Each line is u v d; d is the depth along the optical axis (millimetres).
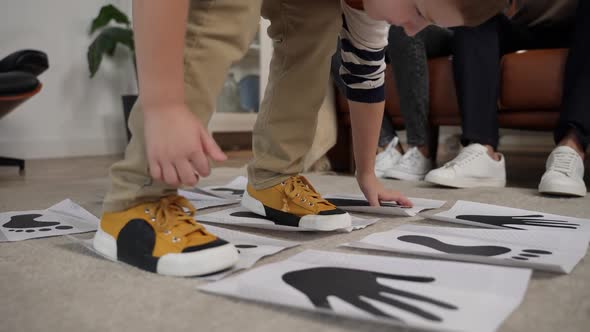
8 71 1951
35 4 2715
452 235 751
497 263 612
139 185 613
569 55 1286
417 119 1593
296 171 850
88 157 2760
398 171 1600
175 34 483
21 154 2680
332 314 467
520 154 2643
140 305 494
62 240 776
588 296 514
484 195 1229
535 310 477
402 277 546
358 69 802
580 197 1175
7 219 934
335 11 750
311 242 747
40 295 525
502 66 1445
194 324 449
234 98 2883
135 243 611
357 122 875
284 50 785
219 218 869
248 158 2463
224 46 573
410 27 558
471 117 1424
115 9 2791
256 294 504
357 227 830
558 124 1294
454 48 1453
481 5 469
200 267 565
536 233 756
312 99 815
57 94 2822
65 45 2834
